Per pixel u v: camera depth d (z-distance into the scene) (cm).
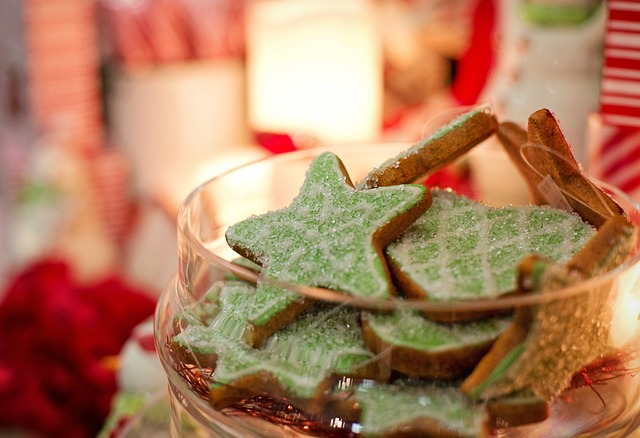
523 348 38
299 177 50
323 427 40
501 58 77
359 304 39
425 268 41
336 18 109
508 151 47
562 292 38
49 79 113
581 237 42
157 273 113
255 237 44
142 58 117
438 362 39
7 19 113
